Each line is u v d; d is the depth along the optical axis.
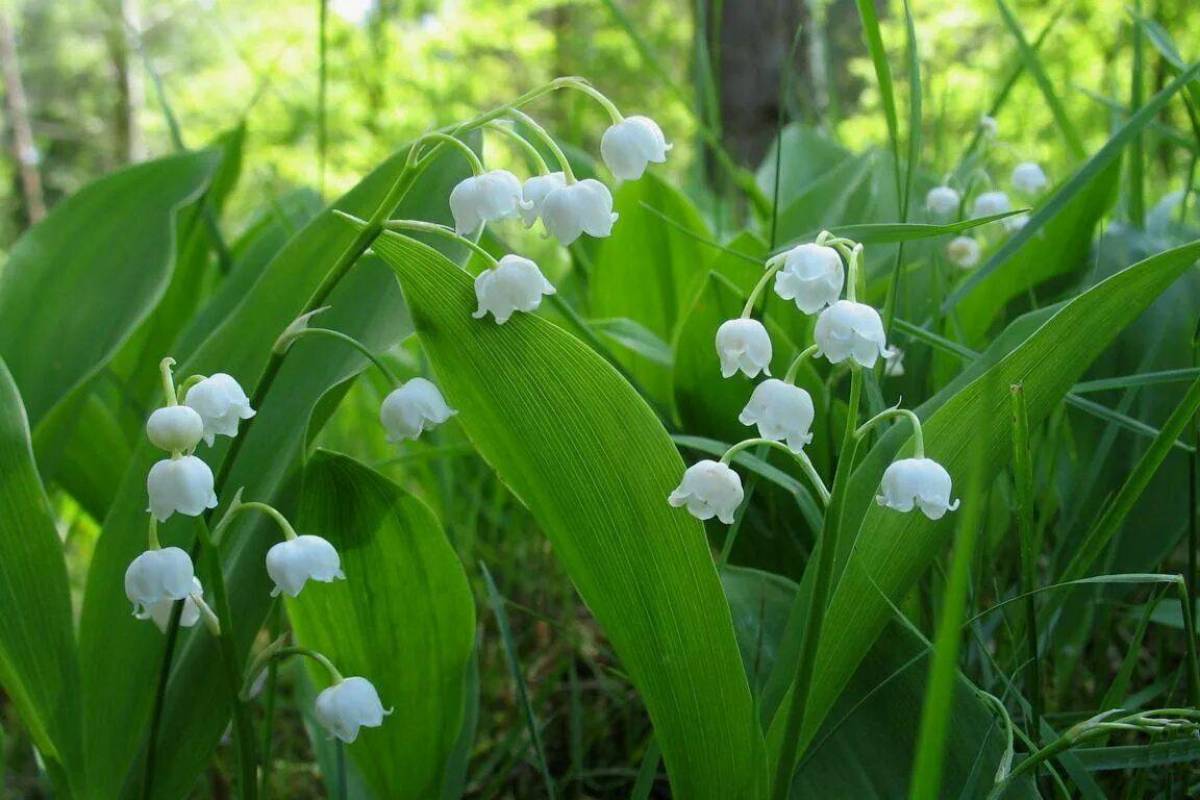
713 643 0.23
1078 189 0.27
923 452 0.22
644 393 0.32
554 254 0.62
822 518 0.26
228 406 0.23
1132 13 0.32
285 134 1.32
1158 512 0.29
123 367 0.38
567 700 0.34
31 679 0.25
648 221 0.38
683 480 0.22
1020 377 0.23
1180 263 0.22
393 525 0.25
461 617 0.26
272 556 0.23
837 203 0.38
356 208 0.28
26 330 0.32
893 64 0.89
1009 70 0.71
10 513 0.25
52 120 3.18
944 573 0.28
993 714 0.24
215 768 0.31
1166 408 0.29
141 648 0.26
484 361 0.23
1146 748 0.24
